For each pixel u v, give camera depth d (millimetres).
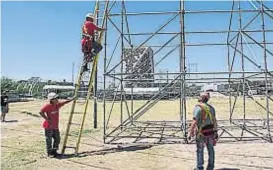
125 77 15648
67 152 10758
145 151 10617
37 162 9469
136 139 12992
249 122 17859
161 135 13680
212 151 7777
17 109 30938
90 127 16906
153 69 15844
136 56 15664
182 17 11742
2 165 9164
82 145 11867
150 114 25250
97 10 11430
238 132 14320
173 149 10812
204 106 7750
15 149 11320
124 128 15688
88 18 10859
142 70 16094
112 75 12281
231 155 9781
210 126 7723
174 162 9164
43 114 10094
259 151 10227
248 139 12188
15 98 47125
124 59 14922
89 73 10922
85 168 8766
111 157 9914
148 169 8539
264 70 11406
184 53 11625
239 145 11219
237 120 18281
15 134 14914
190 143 11672
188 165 8828
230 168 8391
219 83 17297
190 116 23281
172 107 32719
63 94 42250
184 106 11820
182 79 11711
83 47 10688
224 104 32062
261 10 11766
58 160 9680
